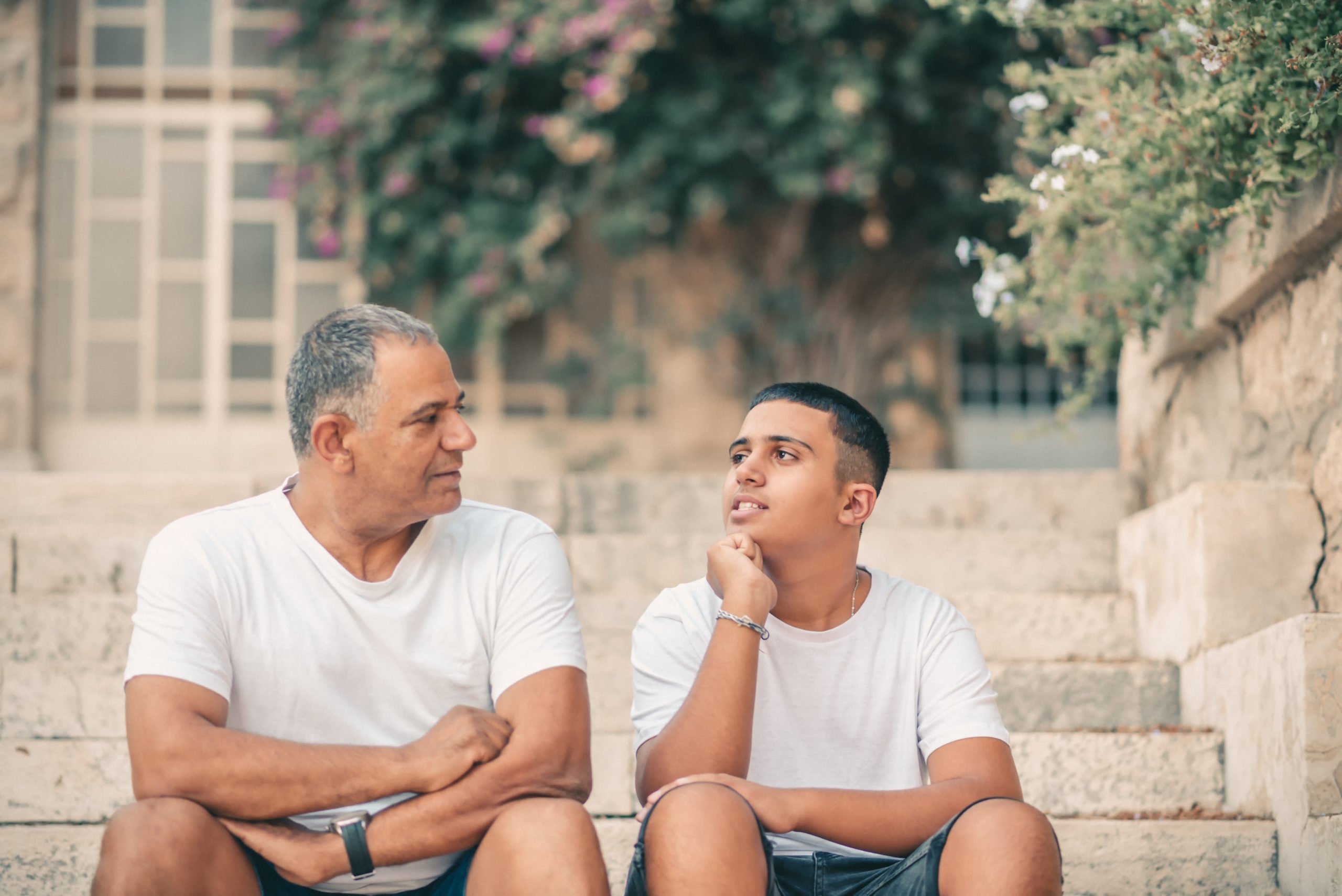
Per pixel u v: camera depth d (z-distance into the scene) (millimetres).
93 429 6703
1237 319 3295
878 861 2020
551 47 6434
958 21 6227
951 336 7156
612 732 3111
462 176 6785
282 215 6879
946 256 6824
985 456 7188
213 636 1942
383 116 6621
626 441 6980
